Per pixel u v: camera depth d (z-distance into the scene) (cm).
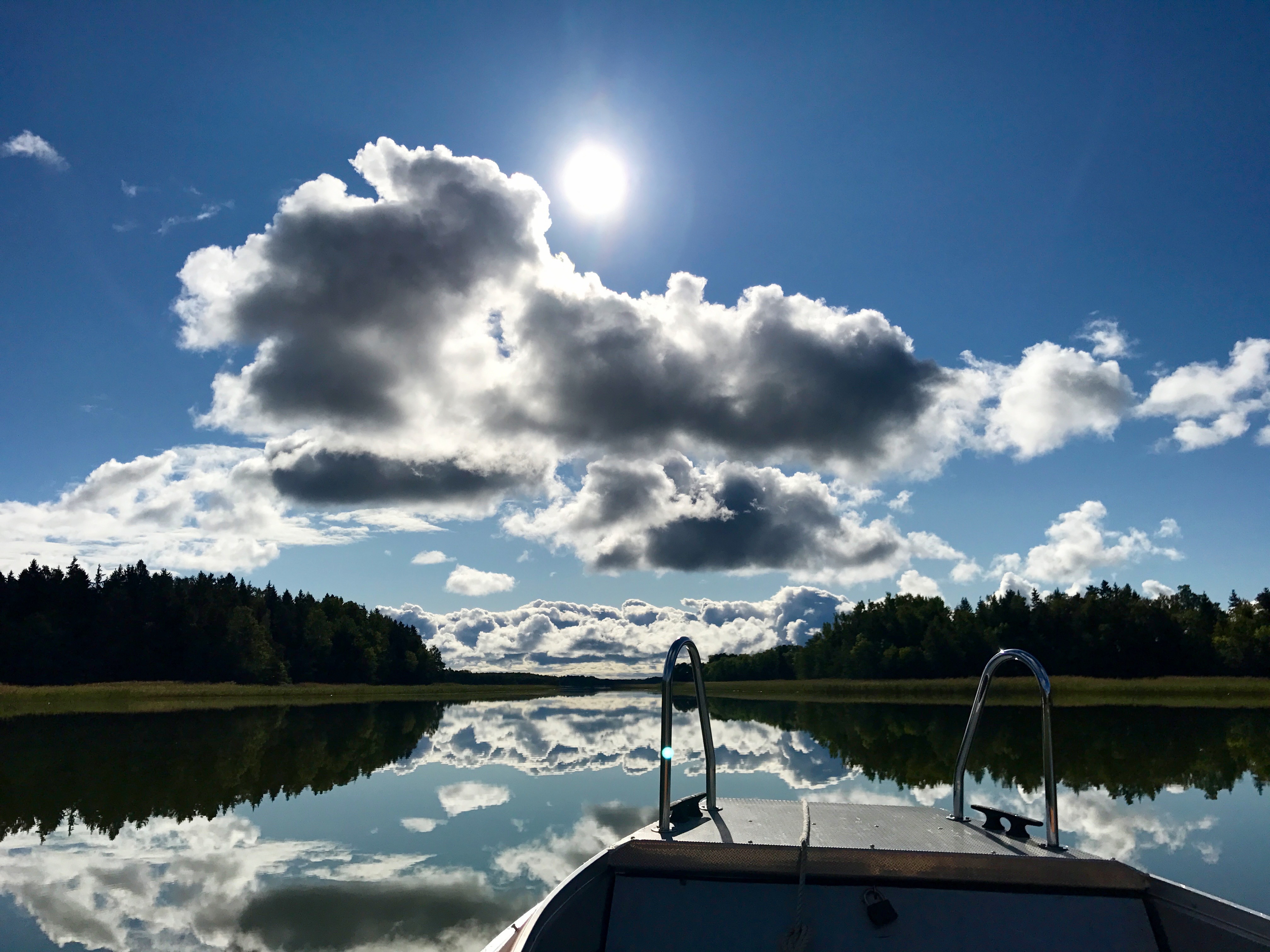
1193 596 8700
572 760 1552
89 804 1056
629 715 3456
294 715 3177
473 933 564
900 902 259
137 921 593
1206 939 235
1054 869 260
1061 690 5422
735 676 11300
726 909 262
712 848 270
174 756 1616
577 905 246
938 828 314
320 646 8450
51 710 3334
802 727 2469
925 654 7862
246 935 564
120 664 6475
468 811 1001
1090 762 1433
